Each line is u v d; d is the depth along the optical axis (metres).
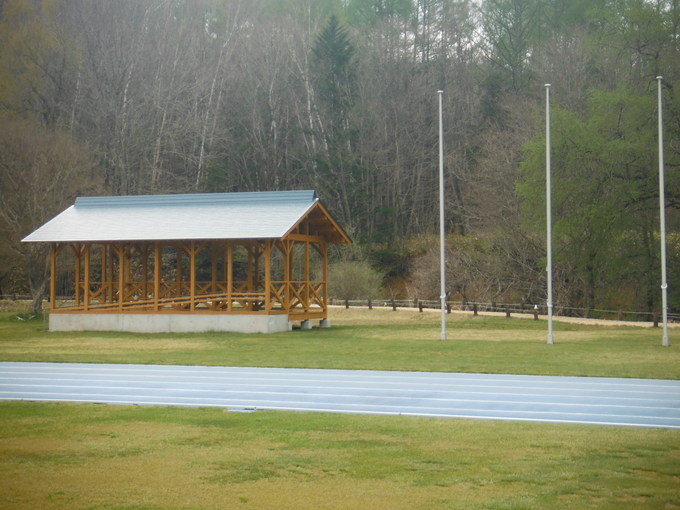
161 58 85.19
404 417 19.06
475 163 82.81
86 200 50.69
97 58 82.12
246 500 12.12
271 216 45.22
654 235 60.16
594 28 77.56
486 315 55.59
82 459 14.73
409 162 89.88
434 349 34.75
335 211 87.62
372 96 88.75
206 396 22.53
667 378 25.42
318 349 35.03
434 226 89.00
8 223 63.91
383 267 83.88
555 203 57.62
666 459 14.51
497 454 15.01
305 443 16.05
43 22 83.12
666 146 55.75
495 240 69.06
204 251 76.94
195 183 84.88
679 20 55.50
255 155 88.94
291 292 49.88
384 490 12.63
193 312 44.59
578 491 12.48
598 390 23.12
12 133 66.56
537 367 28.16
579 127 56.72
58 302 68.88
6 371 28.34
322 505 11.88
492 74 85.94
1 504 11.94
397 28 91.25
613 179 57.41
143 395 22.81
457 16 92.81
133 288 50.44
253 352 33.97
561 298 66.31
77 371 28.25
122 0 85.75
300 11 98.75
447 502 11.97
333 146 87.94
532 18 86.38
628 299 63.44
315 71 90.19
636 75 61.47
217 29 96.75
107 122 79.44
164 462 14.50
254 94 87.94
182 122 84.56
